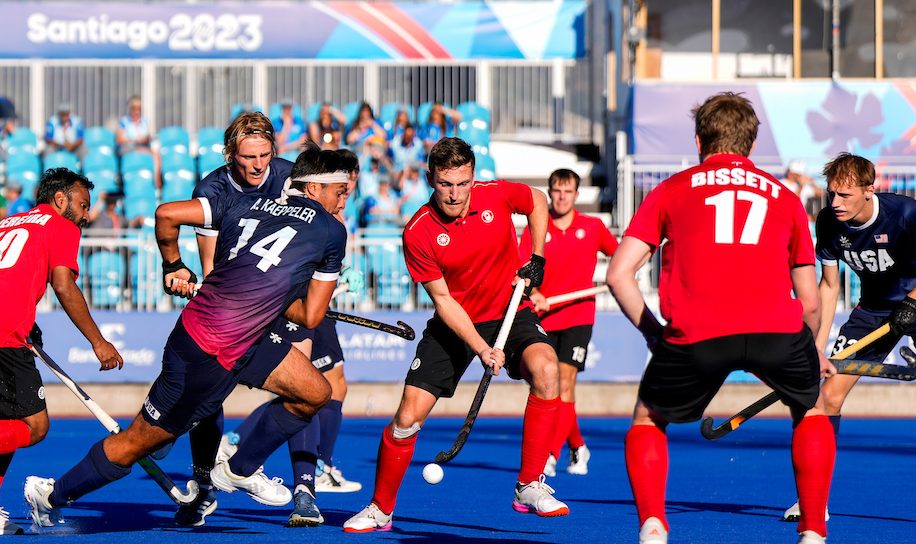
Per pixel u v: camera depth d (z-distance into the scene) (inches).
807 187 2030.0
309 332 914.1
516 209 861.2
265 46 2367.1
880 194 911.7
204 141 2279.8
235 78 2373.3
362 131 2212.1
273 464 1267.2
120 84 2373.3
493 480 1144.8
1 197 1593.3
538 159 2357.3
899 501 992.2
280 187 801.6
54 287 829.2
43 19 2370.8
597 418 1840.6
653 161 2046.0
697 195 610.9
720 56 2185.0
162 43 2370.8
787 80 2132.1
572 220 1226.6
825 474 641.0
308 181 777.6
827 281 938.7
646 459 618.5
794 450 649.0
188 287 784.3
